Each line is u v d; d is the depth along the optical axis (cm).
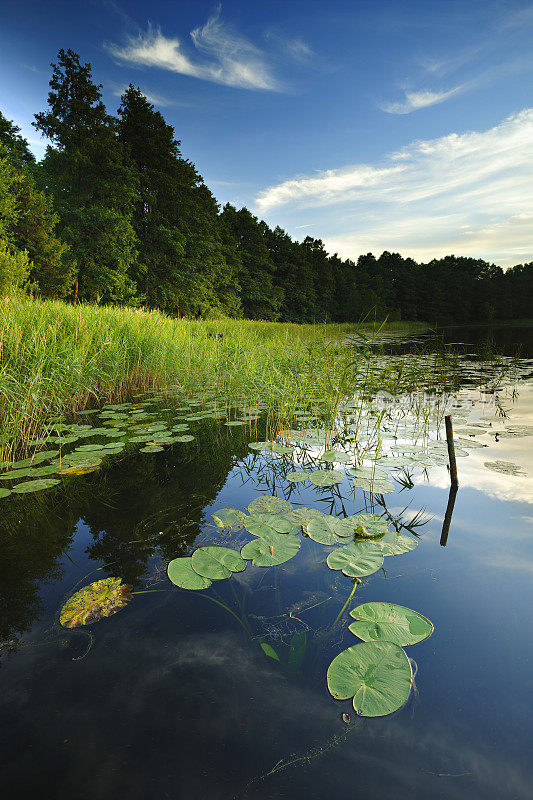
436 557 183
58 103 1842
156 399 623
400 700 110
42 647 136
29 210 1363
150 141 2262
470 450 348
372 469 304
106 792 90
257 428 445
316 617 147
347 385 523
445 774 92
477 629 138
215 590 166
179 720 109
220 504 250
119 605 157
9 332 448
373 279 5794
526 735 101
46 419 450
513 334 2434
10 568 185
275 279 4344
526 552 186
